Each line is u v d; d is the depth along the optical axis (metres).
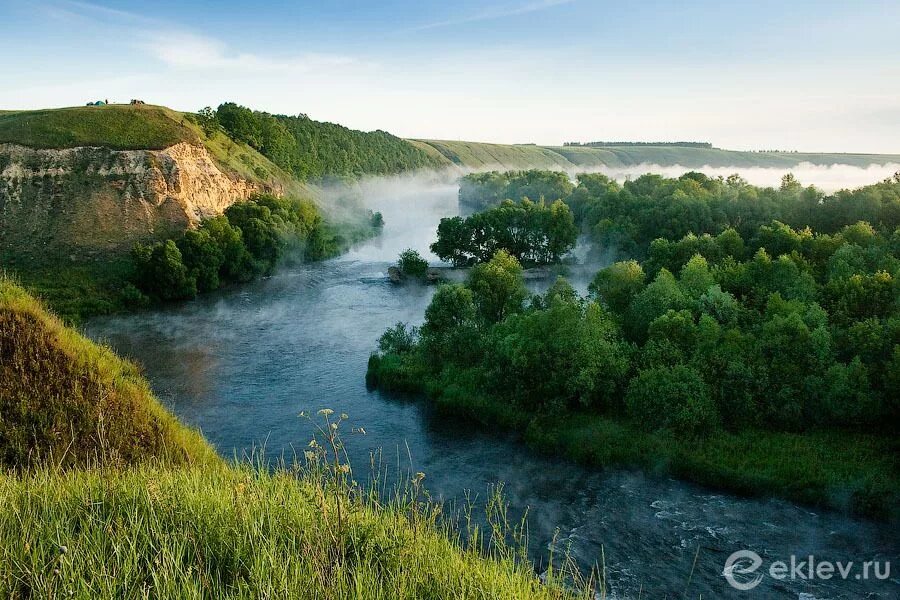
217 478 11.81
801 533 26.22
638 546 25.17
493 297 53.94
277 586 7.39
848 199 74.31
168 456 15.77
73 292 66.44
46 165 79.94
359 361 51.94
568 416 38.06
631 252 84.19
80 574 7.04
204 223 81.62
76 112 89.88
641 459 32.69
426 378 45.16
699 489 30.31
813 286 48.56
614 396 39.19
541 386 38.69
